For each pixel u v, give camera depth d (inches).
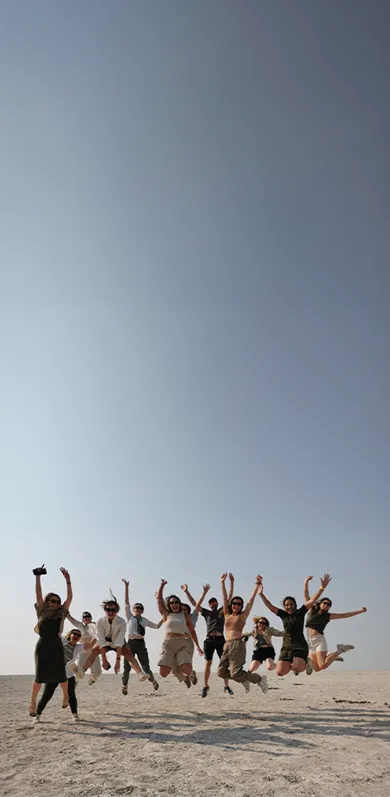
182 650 445.1
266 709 446.0
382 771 271.6
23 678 884.0
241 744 318.7
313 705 472.4
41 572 392.8
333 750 309.0
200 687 679.1
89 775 259.1
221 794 235.3
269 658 492.1
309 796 234.8
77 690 617.0
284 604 458.9
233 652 451.8
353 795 237.8
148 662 519.8
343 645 479.8
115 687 665.6
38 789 240.2
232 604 475.2
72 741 323.6
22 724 377.4
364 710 442.0
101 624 455.2
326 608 493.0
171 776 258.4
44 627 384.8
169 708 450.3
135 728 360.8
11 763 278.5
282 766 276.8
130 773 261.9
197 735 340.2
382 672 1075.9
